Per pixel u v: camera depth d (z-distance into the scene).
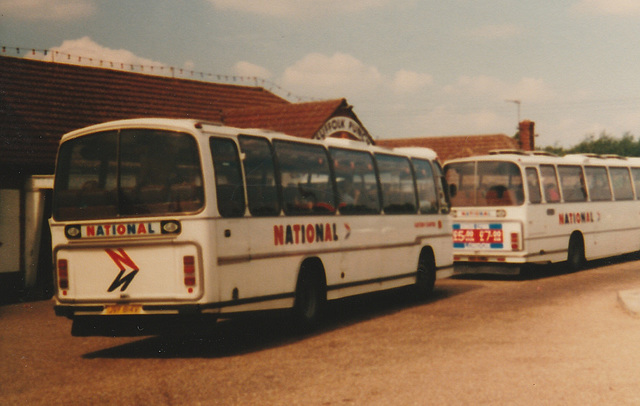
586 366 8.12
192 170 9.34
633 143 89.12
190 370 8.58
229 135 9.87
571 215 19.91
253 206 10.14
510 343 9.62
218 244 9.35
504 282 18.03
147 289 9.35
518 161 17.77
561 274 19.62
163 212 9.38
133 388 7.67
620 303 12.86
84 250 9.71
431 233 15.45
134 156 9.64
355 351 9.45
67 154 10.04
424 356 8.92
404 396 6.99
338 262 12.15
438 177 16.05
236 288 9.65
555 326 10.91
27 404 7.08
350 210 12.65
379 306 14.38
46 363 9.29
